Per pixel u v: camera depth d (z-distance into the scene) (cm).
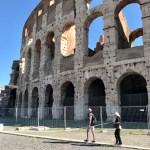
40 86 4484
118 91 3192
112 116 3086
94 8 3759
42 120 3875
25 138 2003
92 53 4438
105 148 1434
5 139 1942
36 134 2269
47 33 4681
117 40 3481
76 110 3538
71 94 4281
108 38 3431
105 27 3500
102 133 2241
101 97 3538
